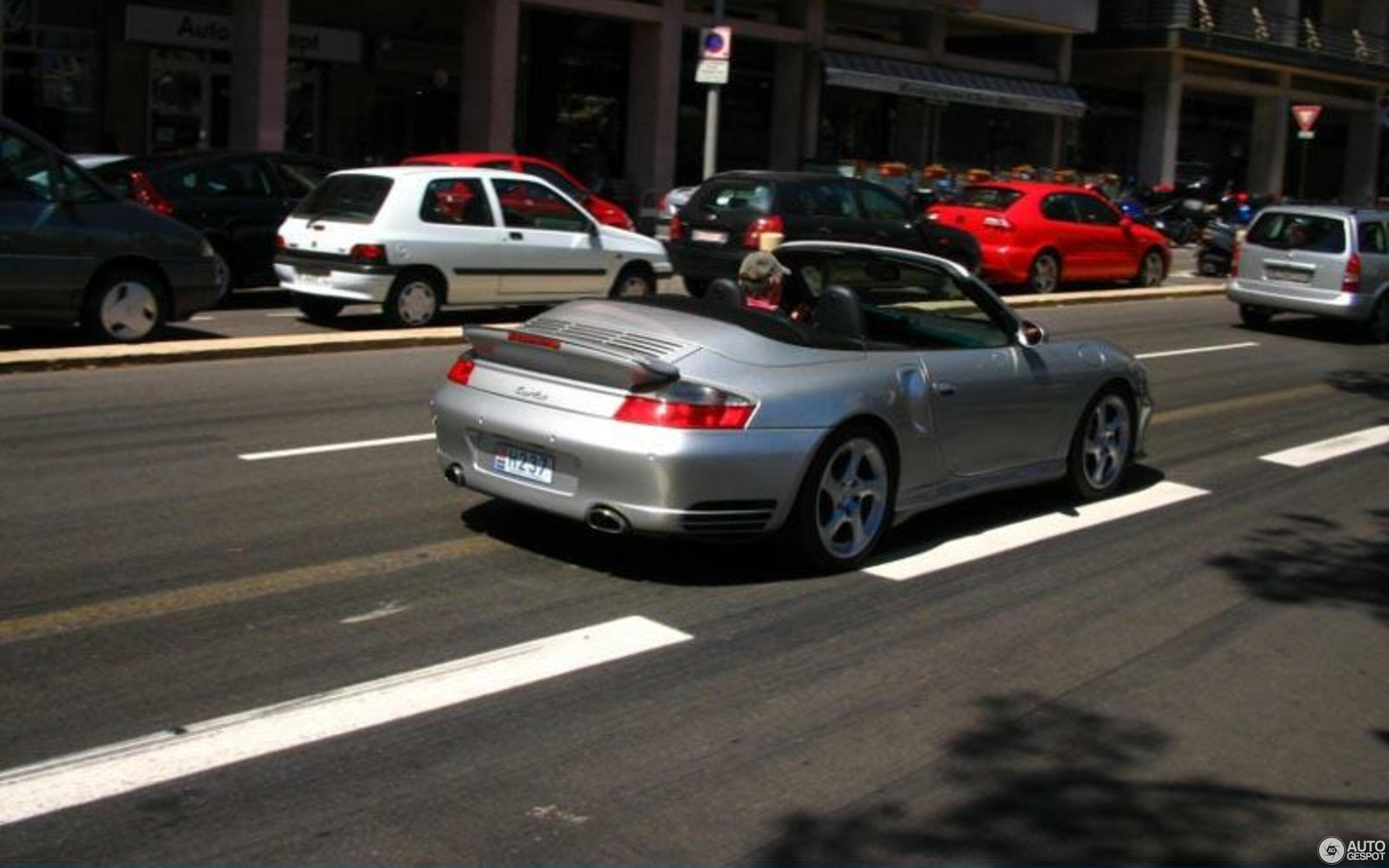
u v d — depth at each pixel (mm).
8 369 10812
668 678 5281
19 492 7469
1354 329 18062
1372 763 4875
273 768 4383
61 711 4719
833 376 6523
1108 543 7539
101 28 23750
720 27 22359
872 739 4820
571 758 4559
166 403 10070
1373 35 50094
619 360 6070
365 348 12992
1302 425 11648
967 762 4688
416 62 28094
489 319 15141
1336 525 8227
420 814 4137
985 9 34625
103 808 4086
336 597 6012
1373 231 17719
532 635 5660
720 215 16938
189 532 6871
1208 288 22906
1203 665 5777
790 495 6289
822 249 7777
